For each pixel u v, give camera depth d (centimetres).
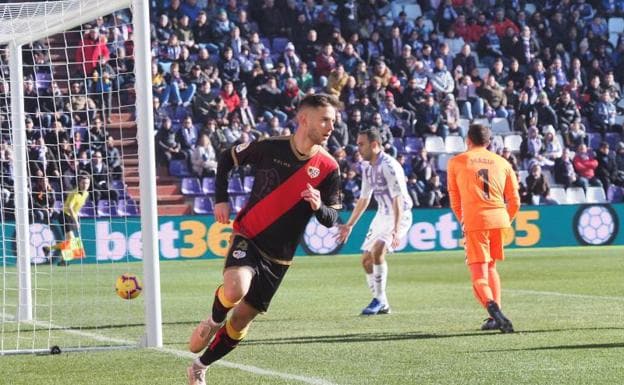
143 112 1497
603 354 1370
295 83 4447
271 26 4712
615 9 5166
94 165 3784
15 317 2036
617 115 4934
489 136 1667
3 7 1681
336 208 1059
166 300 2367
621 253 3766
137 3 1507
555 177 4569
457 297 2331
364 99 4416
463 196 1645
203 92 4294
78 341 1641
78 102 3912
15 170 1958
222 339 1062
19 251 1986
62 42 4016
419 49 4812
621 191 4597
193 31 4519
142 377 1227
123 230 3650
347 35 4809
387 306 1988
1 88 3734
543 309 2012
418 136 4538
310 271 3186
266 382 1169
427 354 1392
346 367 1281
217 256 3809
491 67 4856
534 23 4978
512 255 3738
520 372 1223
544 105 4703
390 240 1964
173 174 4141
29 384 1198
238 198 4150
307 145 1028
